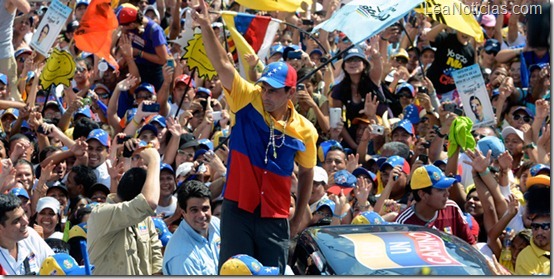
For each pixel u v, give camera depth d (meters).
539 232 19.39
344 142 27.31
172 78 29.05
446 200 19.91
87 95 29.06
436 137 25.56
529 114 29.06
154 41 29.17
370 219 18.30
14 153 22.83
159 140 24.66
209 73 25.56
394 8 21.19
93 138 23.12
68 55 26.50
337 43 34.25
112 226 15.28
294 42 34.09
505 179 22.66
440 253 14.34
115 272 15.49
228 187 16.12
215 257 17.30
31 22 32.91
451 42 31.11
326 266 14.28
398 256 14.25
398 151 25.08
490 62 33.44
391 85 29.98
